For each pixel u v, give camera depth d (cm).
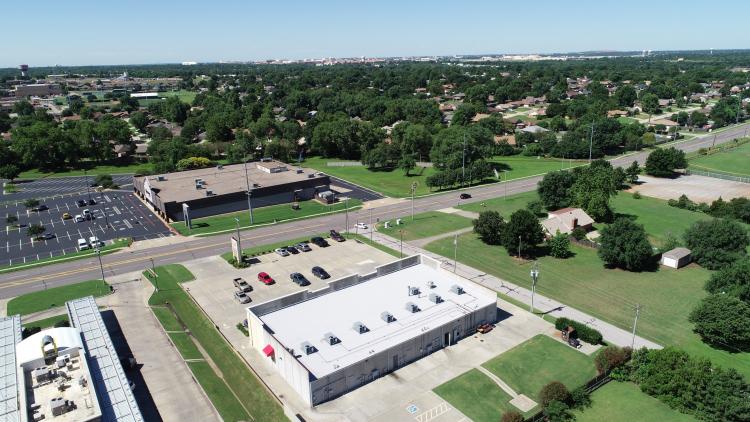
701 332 6800
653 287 8369
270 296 8219
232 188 13475
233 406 5547
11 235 11431
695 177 16000
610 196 13150
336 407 5509
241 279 8538
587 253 9938
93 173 18012
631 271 9025
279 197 13750
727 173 16338
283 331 6469
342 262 9688
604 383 5903
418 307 7038
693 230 9625
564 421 5181
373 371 5988
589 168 13712
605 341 6762
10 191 15362
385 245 10556
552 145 19600
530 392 5734
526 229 9525
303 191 14200
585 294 8169
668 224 11594
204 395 5738
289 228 11738
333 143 19788
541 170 17300
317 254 10119
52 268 9450
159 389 5850
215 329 7150
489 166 15738
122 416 4772
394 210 13062
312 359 5847
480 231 10488
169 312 7694
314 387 5456
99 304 7956
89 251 10319
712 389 5284
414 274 8169
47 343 5531
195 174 15212
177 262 9706
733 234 9088
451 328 6719
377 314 6881
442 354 6531
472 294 7469
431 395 5706
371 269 9325
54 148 18400
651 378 5672
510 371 6125
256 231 11538
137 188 14912
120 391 5134
